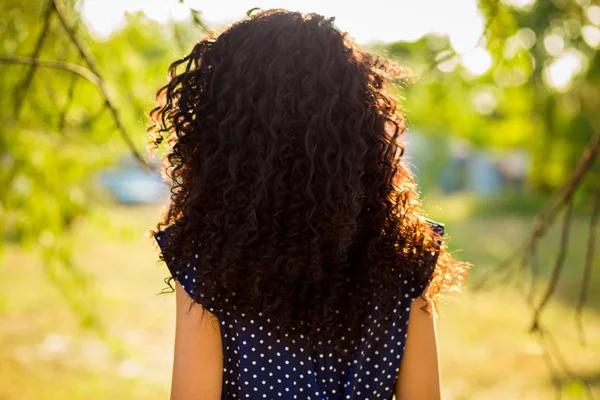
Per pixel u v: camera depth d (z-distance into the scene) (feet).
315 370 4.18
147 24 10.14
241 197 3.89
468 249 44.78
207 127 4.03
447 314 29.30
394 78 4.42
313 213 3.88
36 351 23.18
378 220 4.11
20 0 9.70
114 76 10.91
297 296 4.02
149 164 6.62
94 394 18.88
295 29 4.02
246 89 3.94
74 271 13.29
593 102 11.50
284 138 3.89
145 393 19.26
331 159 3.92
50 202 12.35
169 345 24.72
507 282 8.93
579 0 9.70
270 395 4.16
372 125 4.05
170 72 4.30
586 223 51.72
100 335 14.35
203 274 3.98
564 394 19.20
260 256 3.90
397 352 4.26
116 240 13.38
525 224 57.52
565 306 29.86
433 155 46.57
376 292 4.12
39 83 10.12
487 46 8.16
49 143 12.05
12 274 36.58
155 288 34.83
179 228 4.05
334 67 3.99
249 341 4.12
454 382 21.12
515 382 20.80
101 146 11.23
